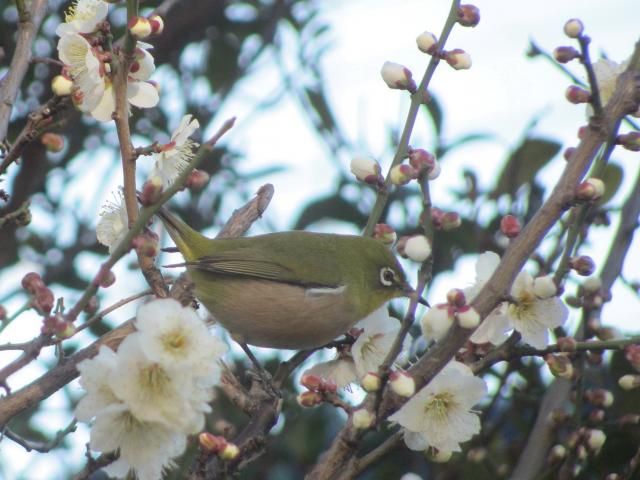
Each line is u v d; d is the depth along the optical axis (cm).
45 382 796
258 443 804
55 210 1424
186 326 636
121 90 808
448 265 1300
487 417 1099
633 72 750
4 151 898
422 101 914
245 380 1214
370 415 682
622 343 787
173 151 828
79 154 1442
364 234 934
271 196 1239
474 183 1313
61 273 1374
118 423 650
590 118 733
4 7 1438
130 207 805
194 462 795
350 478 754
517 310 800
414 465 1173
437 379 753
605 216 1080
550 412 954
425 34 890
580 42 741
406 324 674
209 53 1529
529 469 931
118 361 627
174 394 630
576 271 803
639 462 897
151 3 1524
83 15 850
